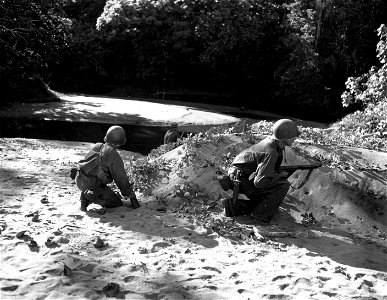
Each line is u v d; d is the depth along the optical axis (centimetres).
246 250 593
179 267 532
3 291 455
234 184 662
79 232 612
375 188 740
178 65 3550
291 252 597
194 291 476
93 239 593
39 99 2562
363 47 3400
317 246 625
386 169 779
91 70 3459
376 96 1673
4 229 611
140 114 2336
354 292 493
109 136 687
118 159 684
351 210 714
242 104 3303
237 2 3366
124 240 599
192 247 596
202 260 554
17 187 827
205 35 3362
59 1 2844
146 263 538
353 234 678
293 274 525
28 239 580
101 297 457
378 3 3384
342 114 3191
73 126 2025
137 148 1658
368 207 718
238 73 3512
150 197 761
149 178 799
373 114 1323
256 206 681
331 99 3334
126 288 477
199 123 2245
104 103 2623
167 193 763
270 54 3447
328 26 3450
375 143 945
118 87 3438
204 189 759
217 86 3547
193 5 3509
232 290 483
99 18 3519
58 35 2775
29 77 2673
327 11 3428
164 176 802
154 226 651
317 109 3300
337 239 653
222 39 3322
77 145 1473
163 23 3525
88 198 695
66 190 830
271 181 648
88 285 475
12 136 1770
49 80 3309
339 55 3378
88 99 2784
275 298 470
